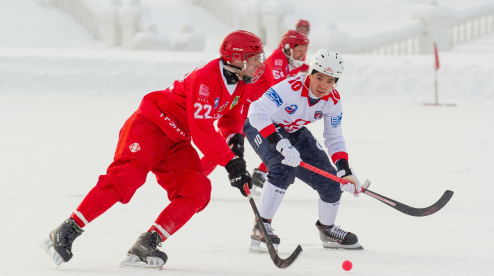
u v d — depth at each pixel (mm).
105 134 29297
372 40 69438
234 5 82125
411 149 25703
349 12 86438
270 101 11305
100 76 58281
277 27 74062
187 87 9852
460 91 52250
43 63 59500
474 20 79375
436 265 10039
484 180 18594
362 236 12242
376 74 55312
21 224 12547
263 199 11094
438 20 72562
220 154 9805
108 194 9297
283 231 12641
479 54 66438
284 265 8875
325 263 10188
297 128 11805
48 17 84188
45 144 25609
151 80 58125
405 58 59625
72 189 16516
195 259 10289
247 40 9836
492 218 13719
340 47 66688
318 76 11031
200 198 9719
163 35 74812
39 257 10133
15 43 78125
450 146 26672
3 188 16547
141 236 9609
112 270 9406
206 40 80312
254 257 10508
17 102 47031
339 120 11688
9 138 27312
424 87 53281
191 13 87250
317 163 11500
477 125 35594
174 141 10039
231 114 11328
